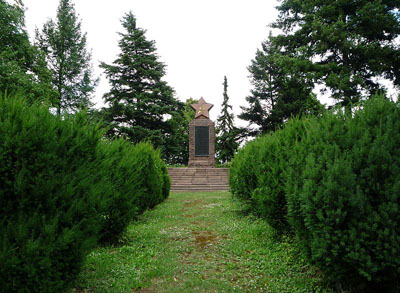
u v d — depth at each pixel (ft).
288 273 12.08
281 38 75.97
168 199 41.29
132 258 14.23
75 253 8.17
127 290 10.61
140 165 24.99
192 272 12.66
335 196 8.11
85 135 10.73
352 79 58.49
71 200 8.50
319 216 8.20
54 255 7.44
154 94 100.07
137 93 101.19
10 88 49.39
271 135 21.63
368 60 57.26
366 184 8.12
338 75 58.80
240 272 12.62
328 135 10.20
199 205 34.47
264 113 112.37
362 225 7.58
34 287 6.93
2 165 7.32
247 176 23.48
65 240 7.53
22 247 6.88
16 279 6.70
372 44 56.75
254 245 16.29
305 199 8.92
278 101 102.63
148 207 28.07
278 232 16.71
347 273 8.41
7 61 51.29
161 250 15.93
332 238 7.93
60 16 93.25
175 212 28.60
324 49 61.98
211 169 72.74
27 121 8.16
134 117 98.99
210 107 83.71
